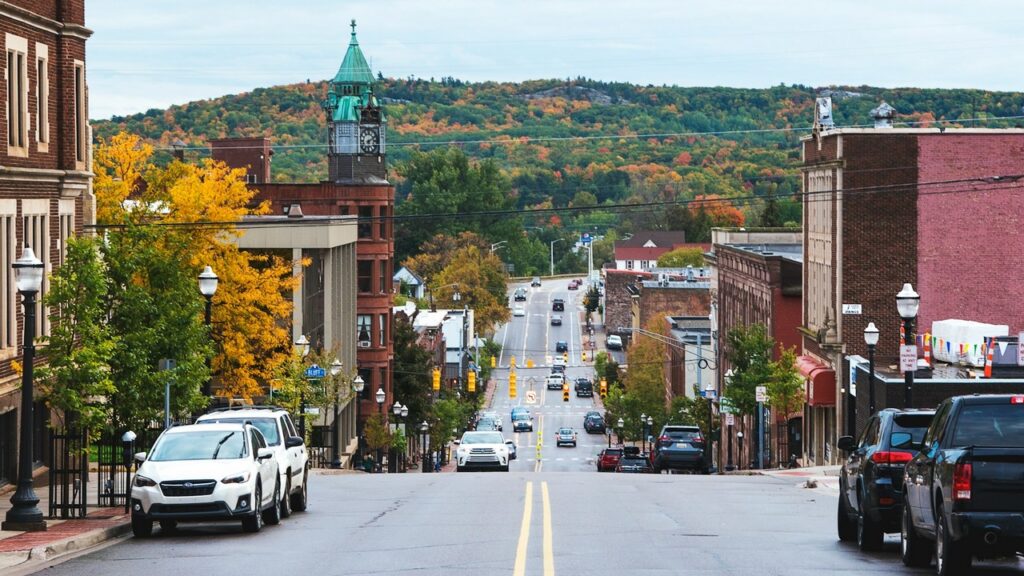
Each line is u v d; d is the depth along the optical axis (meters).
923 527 24.30
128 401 40.25
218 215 71.00
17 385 46.81
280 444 38.66
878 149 82.12
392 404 125.06
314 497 47.25
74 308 37.19
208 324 47.22
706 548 28.86
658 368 151.50
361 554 28.41
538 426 189.25
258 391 75.38
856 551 28.72
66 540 30.97
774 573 24.45
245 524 33.78
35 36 49.75
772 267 102.44
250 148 139.88
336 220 96.81
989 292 82.44
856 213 82.19
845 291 82.19
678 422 130.25
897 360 82.12
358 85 125.69
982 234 82.25
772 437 99.31
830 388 82.81
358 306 119.38
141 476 33.09
